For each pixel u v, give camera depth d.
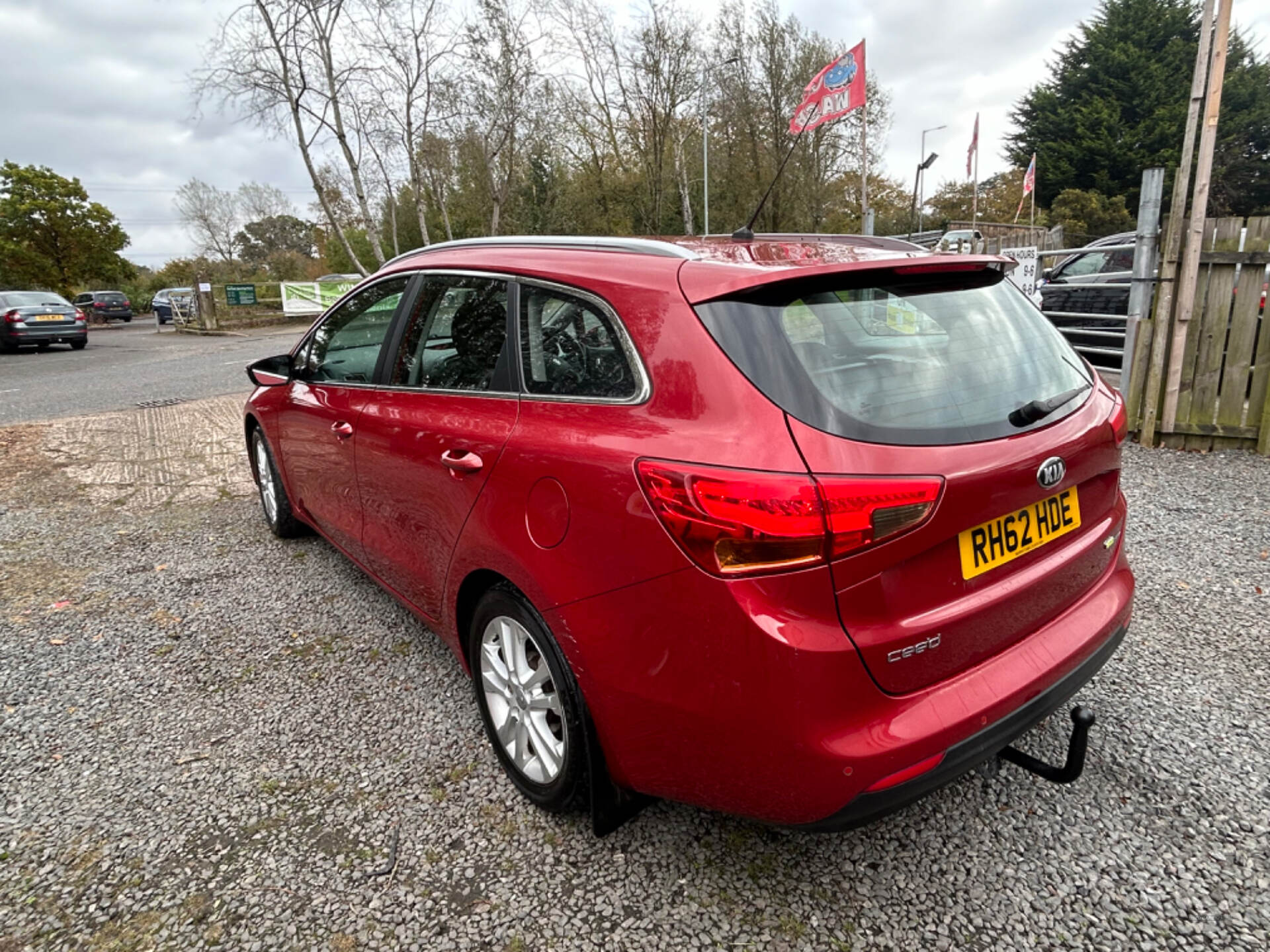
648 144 29.98
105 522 5.21
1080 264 10.59
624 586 1.83
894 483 1.66
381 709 2.90
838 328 1.88
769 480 1.62
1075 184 44.19
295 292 28.91
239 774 2.56
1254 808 2.26
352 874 2.13
